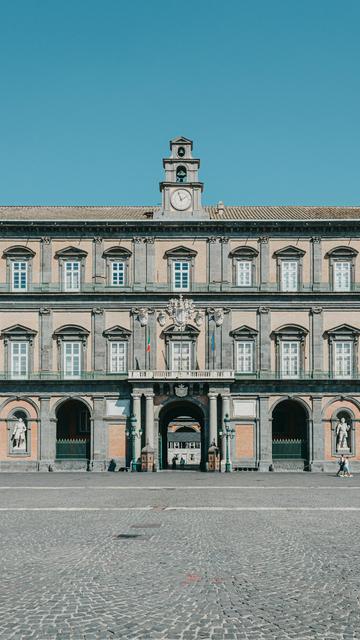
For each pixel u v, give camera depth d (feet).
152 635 53.93
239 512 129.90
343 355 294.25
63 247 298.35
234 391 291.58
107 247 298.56
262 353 293.43
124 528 108.17
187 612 59.82
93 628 55.57
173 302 293.43
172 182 301.22
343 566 78.28
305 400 291.38
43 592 66.59
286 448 294.05
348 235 298.76
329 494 168.35
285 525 111.55
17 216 308.19
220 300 295.48
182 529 107.04
